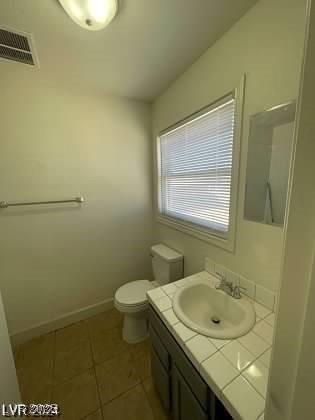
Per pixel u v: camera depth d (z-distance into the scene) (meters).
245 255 1.19
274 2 0.89
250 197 1.12
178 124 1.70
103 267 2.10
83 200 1.88
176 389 0.97
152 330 1.20
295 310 0.35
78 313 2.00
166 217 2.09
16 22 1.04
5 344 0.92
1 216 1.56
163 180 2.11
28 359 1.57
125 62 1.41
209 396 0.74
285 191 0.94
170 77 1.62
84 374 1.44
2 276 1.62
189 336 0.88
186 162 1.71
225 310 1.18
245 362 0.76
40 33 1.12
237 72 1.11
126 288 1.82
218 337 0.87
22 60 1.38
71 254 1.90
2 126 1.47
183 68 1.50
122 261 2.20
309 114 0.31
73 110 1.72
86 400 1.27
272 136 0.97
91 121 1.82
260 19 0.96
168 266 1.77
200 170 1.55
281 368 0.40
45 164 1.66
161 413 1.19
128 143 2.05
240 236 1.21
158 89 1.82
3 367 0.87
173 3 0.96
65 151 1.73
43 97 1.58
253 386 0.67
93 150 1.87
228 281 1.28
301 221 0.33
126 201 2.13
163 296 1.18
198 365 0.76
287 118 0.90
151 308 1.21
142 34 1.15
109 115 1.90
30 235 1.69
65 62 1.40
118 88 1.78
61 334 1.83
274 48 0.92
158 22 1.07
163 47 1.27
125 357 1.58
